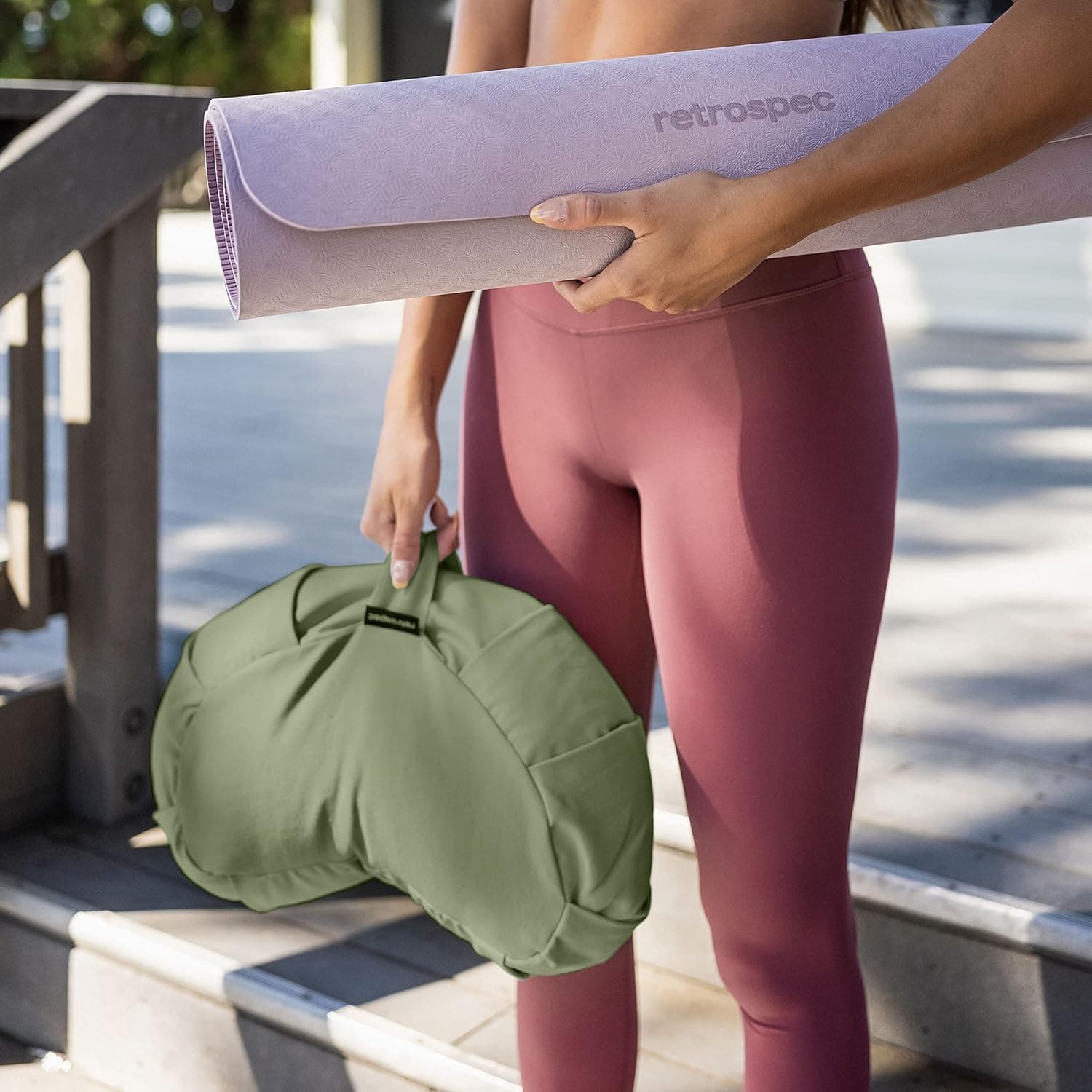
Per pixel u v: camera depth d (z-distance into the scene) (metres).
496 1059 1.39
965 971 1.37
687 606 1.02
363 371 4.59
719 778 1.03
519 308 1.08
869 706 1.83
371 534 1.16
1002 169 0.87
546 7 1.07
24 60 10.41
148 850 1.79
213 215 0.85
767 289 0.98
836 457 1.00
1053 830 1.50
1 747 1.80
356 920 1.65
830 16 1.02
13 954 1.71
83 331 1.74
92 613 1.81
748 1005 1.07
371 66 8.00
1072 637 2.06
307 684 1.11
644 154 0.82
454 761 1.06
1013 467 3.09
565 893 1.03
